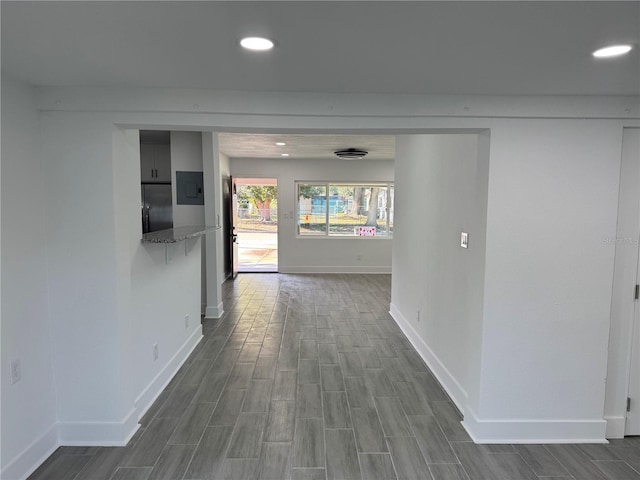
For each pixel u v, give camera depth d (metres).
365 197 8.25
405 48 1.58
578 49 1.58
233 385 3.15
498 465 2.22
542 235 2.36
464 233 2.75
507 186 2.32
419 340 3.85
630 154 2.37
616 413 2.53
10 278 1.97
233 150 6.48
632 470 2.20
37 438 2.18
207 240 4.87
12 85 1.98
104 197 2.25
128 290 2.45
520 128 2.29
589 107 2.27
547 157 2.31
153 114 2.20
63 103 2.16
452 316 2.99
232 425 2.58
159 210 5.17
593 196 2.34
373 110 2.24
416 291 3.97
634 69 1.81
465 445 2.40
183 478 2.08
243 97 2.21
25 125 2.08
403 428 2.57
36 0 1.19
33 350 2.15
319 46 1.56
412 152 4.15
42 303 2.23
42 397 2.23
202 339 4.19
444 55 1.65
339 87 2.12
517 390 2.44
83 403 2.36
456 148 2.90
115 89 2.16
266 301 5.84
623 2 1.19
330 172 8.02
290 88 2.14
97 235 2.27
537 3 1.20
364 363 3.61
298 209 8.22
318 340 4.19
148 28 1.40
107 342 2.33
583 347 2.43
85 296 2.30
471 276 2.59
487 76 1.92
